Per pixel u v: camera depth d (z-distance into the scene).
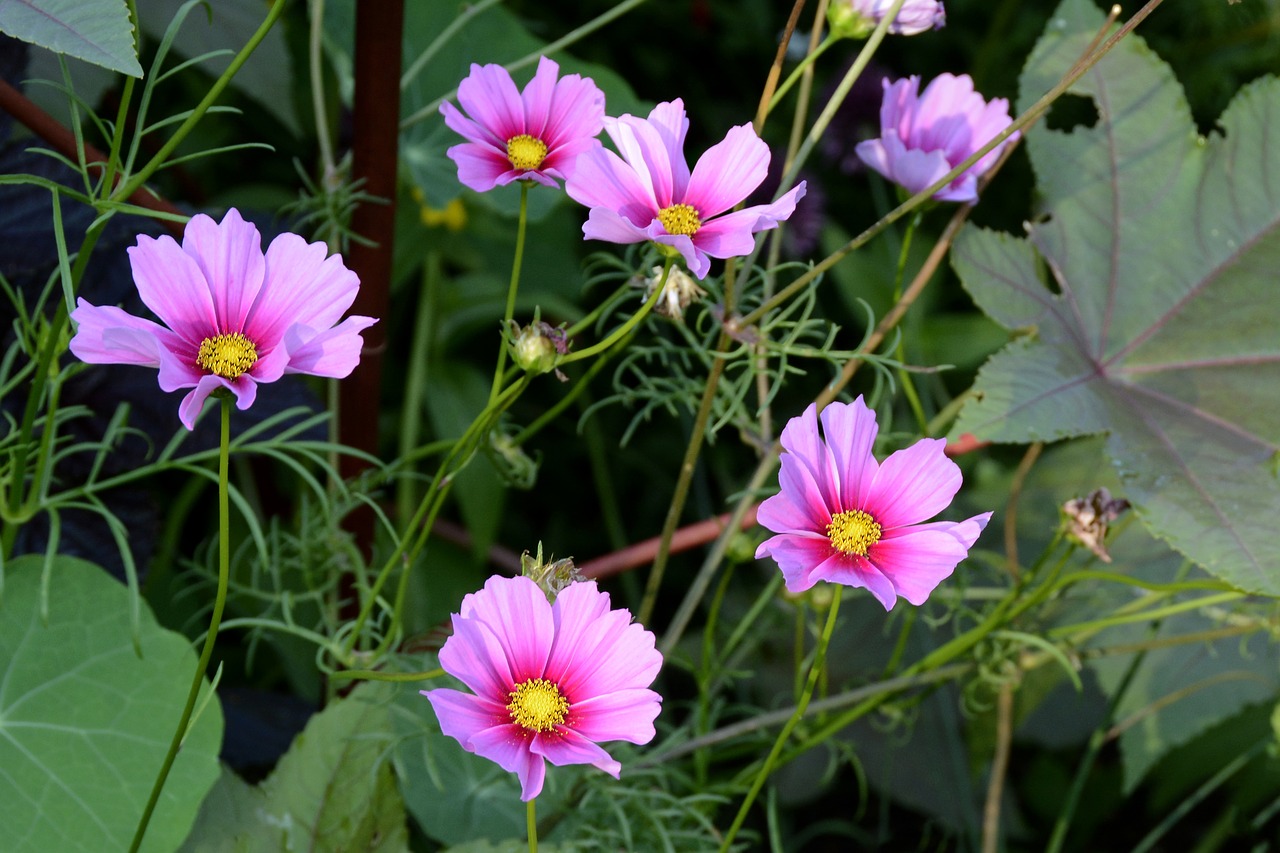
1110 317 1.19
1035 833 1.64
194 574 1.44
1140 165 1.20
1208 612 1.25
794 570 0.98
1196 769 1.62
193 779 1.09
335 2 1.34
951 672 1.22
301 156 1.73
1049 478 1.72
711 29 2.12
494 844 1.22
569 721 0.99
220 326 0.99
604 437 1.82
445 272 1.94
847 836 1.62
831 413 1.01
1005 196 1.99
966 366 1.79
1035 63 1.20
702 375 1.51
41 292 1.19
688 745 1.19
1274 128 1.18
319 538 1.17
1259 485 1.14
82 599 1.11
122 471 1.21
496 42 1.42
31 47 1.22
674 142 1.04
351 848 1.14
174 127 1.62
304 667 1.37
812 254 1.72
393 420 1.70
